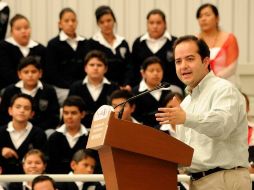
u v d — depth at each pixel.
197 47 6.29
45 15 14.63
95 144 5.27
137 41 13.48
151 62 12.18
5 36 13.91
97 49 13.42
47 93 12.55
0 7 13.81
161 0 14.62
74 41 13.50
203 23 12.88
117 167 5.23
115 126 5.18
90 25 14.62
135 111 12.17
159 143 5.32
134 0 14.63
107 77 13.36
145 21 14.63
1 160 11.17
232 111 6.03
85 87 12.51
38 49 13.48
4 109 12.41
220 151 6.22
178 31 14.60
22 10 14.58
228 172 6.22
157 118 5.73
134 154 5.29
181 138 6.52
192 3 14.59
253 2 14.59
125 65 13.49
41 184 8.23
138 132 5.25
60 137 11.41
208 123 5.81
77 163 10.17
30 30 13.71
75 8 14.61
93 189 9.62
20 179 8.34
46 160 11.12
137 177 5.29
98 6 14.61
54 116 12.55
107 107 5.31
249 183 6.28
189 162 5.39
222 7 14.60
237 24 14.59
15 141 11.43
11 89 12.47
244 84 13.54
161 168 5.38
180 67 6.31
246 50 14.55
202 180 6.27
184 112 5.75
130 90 12.28
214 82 6.34
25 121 11.48
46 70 13.44
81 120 12.28
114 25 13.98
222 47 12.76
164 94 12.19
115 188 5.28
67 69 13.42
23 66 12.42
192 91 6.46
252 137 10.62
